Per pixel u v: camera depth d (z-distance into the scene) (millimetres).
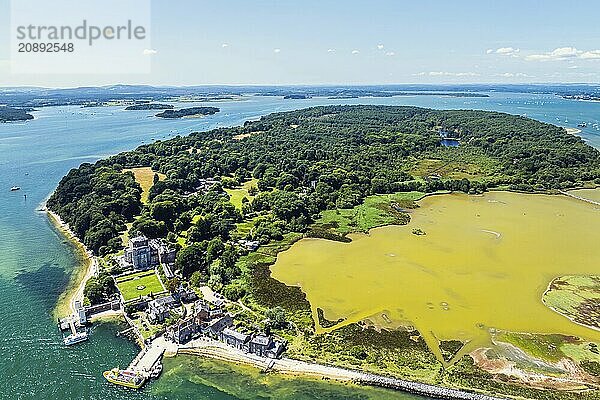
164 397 137375
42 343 160250
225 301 191375
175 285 191000
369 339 166125
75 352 156000
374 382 143500
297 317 179875
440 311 185125
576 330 172750
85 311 177375
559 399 137625
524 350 160750
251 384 143375
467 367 151750
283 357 155750
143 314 177625
